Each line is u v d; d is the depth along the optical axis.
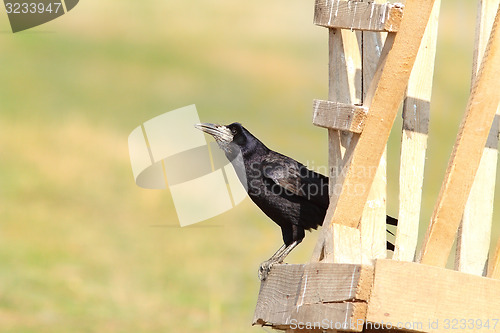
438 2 7.85
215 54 41.06
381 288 6.36
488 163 7.62
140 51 41.09
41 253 17.56
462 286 6.48
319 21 7.69
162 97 34.22
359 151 6.96
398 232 7.69
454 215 6.75
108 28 44.06
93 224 19.95
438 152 26.45
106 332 12.77
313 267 7.02
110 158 26.22
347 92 7.87
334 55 7.91
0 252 17.34
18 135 28.06
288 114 31.97
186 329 12.95
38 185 23.06
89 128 29.67
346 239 7.02
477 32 7.66
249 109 32.44
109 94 34.50
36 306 13.98
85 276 15.96
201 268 16.59
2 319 13.21
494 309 6.54
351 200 7.07
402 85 6.88
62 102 32.88
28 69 37.09
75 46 41.34
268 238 18.72
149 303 14.28
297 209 9.72
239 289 15.23
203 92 34.97
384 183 7.79
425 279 6.42
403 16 6.77
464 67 35.28
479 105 6.74
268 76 37.78
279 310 7.61
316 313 6.86
